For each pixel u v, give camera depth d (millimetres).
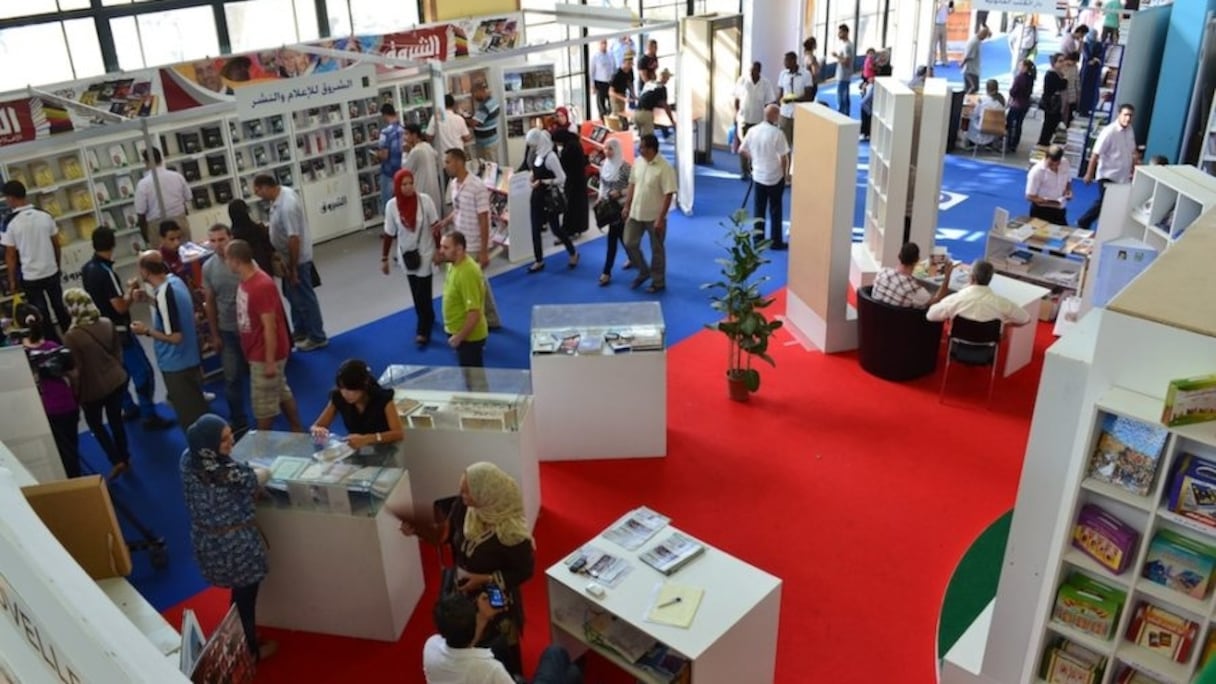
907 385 7152
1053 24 20078
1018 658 3975
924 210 8125
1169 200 6730
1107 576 3365
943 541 5379
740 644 3834
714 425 6656
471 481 3871
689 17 12797
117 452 6254
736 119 12781
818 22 16875
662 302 8766
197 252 7539
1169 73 11648
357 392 4770
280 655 4688
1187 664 3307
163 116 7512
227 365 6523
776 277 9320
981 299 6469
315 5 11070
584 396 6070
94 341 5859
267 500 4551
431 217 7703
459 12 12086
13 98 8430
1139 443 3162
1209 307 3115
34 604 1131
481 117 11898
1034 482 3668
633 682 4422
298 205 7566
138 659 1000
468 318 6250
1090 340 3576
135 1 9672
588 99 14703
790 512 5668
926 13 16812
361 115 10852
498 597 3920
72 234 9141
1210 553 3176
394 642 4754
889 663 4523
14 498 1495
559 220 10031
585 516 5668
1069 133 12266
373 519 4473
